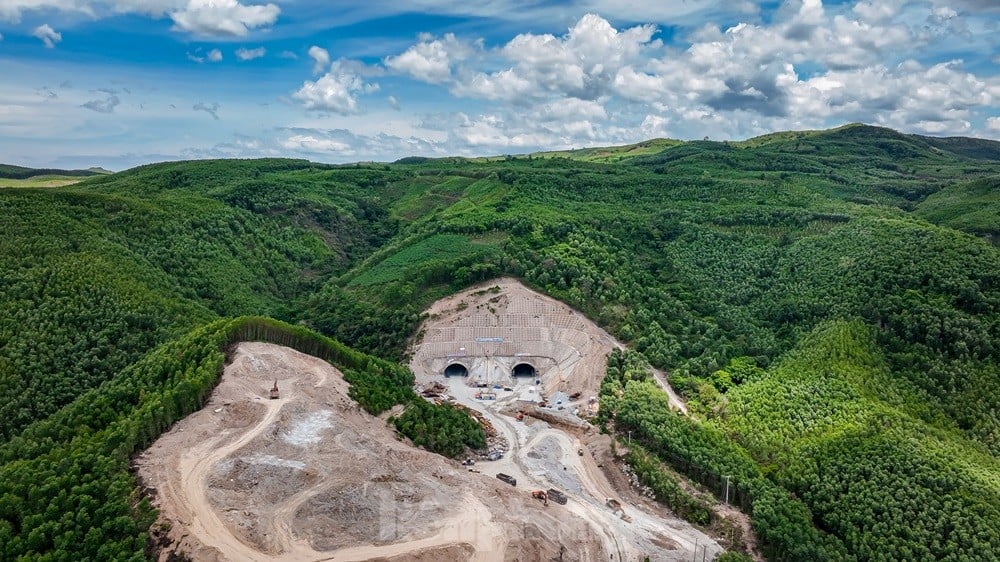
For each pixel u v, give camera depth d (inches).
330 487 4237.2
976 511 5027.1
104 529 3678.6
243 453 4441.4
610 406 6914.4
